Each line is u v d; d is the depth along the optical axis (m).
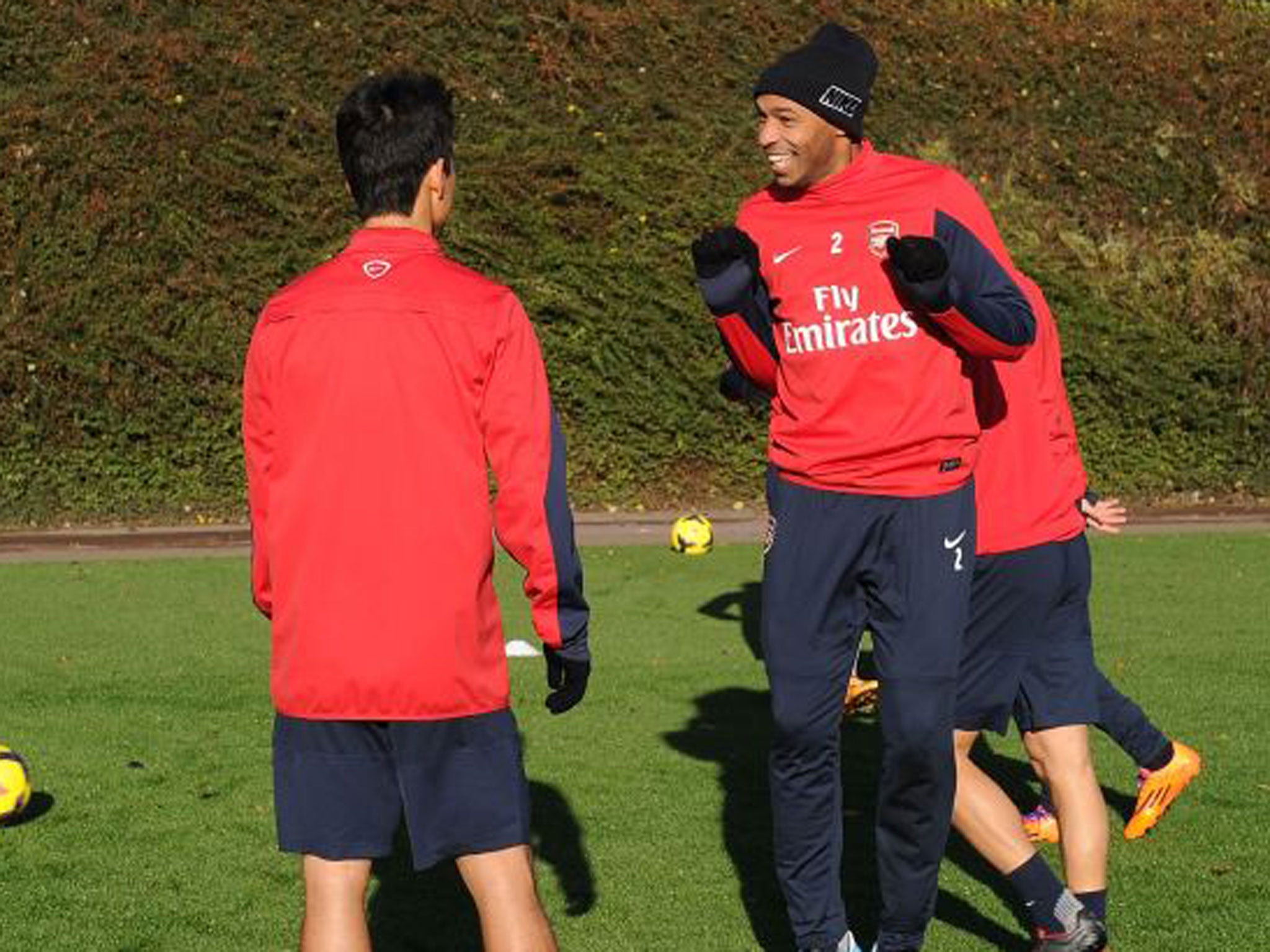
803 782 6.48
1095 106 24.47
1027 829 8.57
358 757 5.23
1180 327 22.75
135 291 19.73
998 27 24.92
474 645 5.20
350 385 5.17
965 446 6.27
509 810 5.26
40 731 10.35
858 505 6.24
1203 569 16.55
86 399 19.39
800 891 6.56
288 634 5.22
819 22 24.08
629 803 8.97
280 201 20.55
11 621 13.67
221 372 19.75
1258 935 7.29
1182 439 22.09
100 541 18.19
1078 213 23.70
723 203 21.42
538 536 5.14
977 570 6.81
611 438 20.95
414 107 5.40
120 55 20.67
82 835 8.48
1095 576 16.12
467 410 5.19
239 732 10.34
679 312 20.95
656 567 16.41
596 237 21.16
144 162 20.25
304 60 21.70
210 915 7.48
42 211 19.70
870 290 6.18
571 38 22.88
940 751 6.27
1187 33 25.47
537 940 5.27
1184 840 8.52
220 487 19.80
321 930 5.24
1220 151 24.34
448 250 20.78
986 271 6.21
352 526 5.15
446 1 22.48
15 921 7.41
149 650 12.62
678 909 7.55
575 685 5.36
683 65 23.03
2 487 19.22
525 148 21.56
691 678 11.75
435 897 7.69
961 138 24.05
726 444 21.17
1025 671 7.07
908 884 6.46
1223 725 10.64
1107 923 7.43
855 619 6.37
